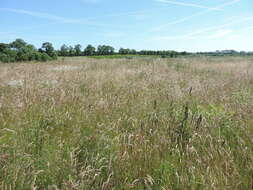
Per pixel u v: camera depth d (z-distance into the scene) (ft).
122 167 7.24
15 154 7.43
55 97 14.90
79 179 6.57
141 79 23.49
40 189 6.54
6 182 6.31
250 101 13.94
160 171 7.30
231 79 24.26
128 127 10.65
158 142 8.95
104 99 14.52
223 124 10.66
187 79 23.53
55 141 9.21
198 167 7.36
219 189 6.25
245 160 7.66
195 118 10.65
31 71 29.35
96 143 8.61
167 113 12.17
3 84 20.63
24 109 12.64
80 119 11.64
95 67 36.04
